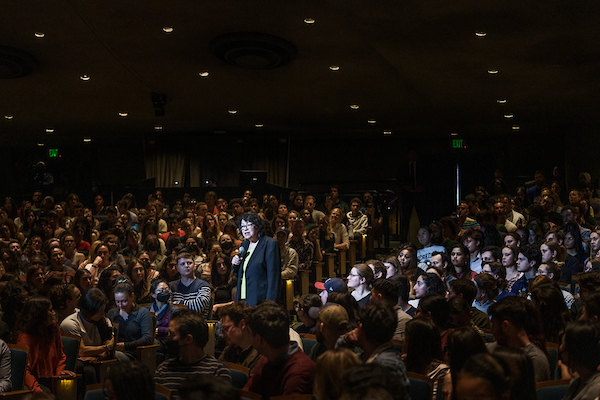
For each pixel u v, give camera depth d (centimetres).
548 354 378
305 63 885
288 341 306
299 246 880
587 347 281
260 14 694
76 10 683
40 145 1859
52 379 449
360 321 299
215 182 1534
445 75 916
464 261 654
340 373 226
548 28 689
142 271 681
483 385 195
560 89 1007
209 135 1587
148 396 247
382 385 181
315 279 909
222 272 725
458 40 742
